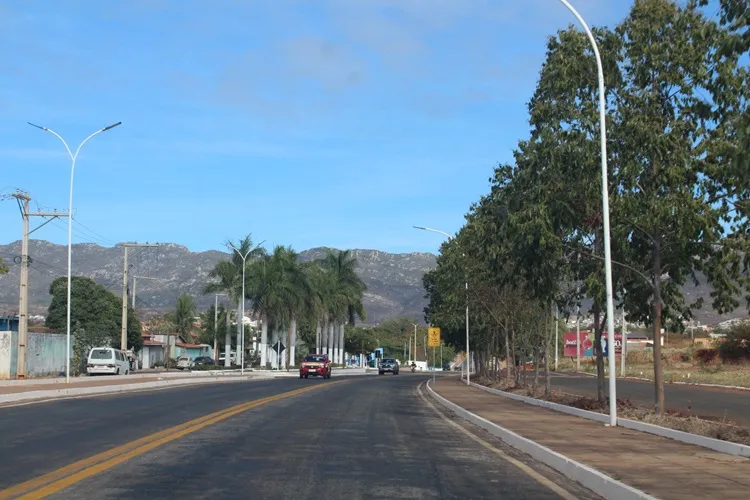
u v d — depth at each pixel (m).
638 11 20.53
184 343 117.50
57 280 84.12
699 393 39.06
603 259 21.58
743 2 10.84
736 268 18.94
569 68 21.25
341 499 9.43
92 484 10.06
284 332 87.06
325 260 95.31
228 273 77.62
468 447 15.40
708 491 9.59
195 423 18.47
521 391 35.56
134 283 87.25
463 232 38.59
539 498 9.91
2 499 8.91
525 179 23.92
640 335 113.56
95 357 52.75
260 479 10.73
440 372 107.31
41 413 20.77
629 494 9.41
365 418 21.64
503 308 39.28
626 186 19.94
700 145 18.89
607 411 22.42
